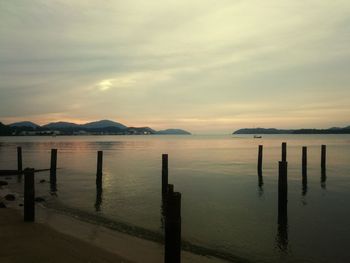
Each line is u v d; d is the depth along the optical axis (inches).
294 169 1644.9
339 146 3806.6
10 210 671.8
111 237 553.0
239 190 1077.1
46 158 2309.3
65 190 1059.9
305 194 1026.1
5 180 1240.2
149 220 689.6
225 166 1793.8
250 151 3186.5
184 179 1318.9
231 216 746.8
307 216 758.5
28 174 585.3
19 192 994.7
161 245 522.6
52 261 407.8
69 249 452.1
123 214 741.3
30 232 522.0
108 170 1606.8
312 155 2502.5
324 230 653.3
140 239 551.2
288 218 738.2
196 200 914.7
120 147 4082.2
